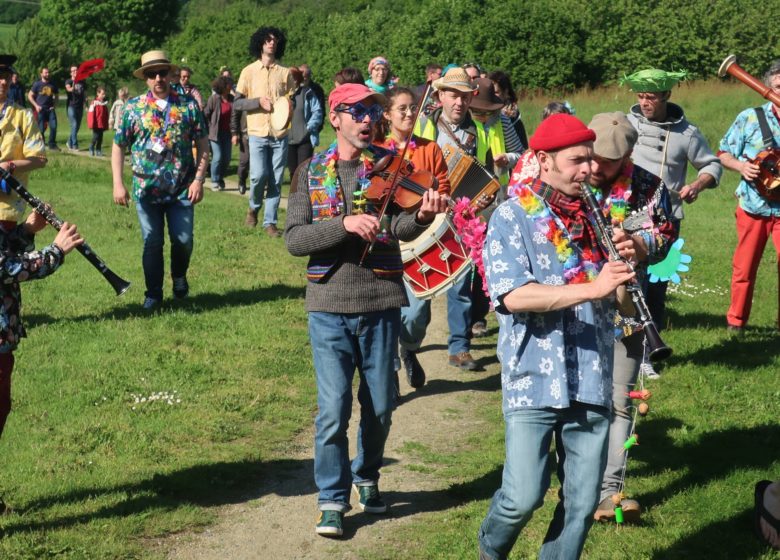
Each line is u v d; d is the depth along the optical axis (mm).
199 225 14109
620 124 4996
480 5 38969
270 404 7211
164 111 9438
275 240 13359
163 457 6188
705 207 16938
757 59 35969
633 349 5359
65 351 8172
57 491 5613
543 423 4168
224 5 79750
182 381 7551
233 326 9102
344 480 5277
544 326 4141
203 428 6684
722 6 35969
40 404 6953
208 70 53750
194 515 5434
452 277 7027
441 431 6898
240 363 8047
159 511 5434
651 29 36062
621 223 5035
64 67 49594
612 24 37031
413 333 7375
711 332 9016
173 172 9523
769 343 8625
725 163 8672
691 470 5992
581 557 4988
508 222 4168
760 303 10344
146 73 9375
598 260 4230
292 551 5148
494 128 8312
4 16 99750
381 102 5262
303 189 5238
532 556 5012
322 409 5191
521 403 4156
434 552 5082
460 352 8250
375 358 5262
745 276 8859
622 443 5371
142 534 5215
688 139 7504
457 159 7281
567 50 36062
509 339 4215
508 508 4223
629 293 4199
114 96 52562
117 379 7516
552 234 4160
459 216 6824
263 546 5188
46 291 10164
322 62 47156
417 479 6055
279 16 53438
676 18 35844
